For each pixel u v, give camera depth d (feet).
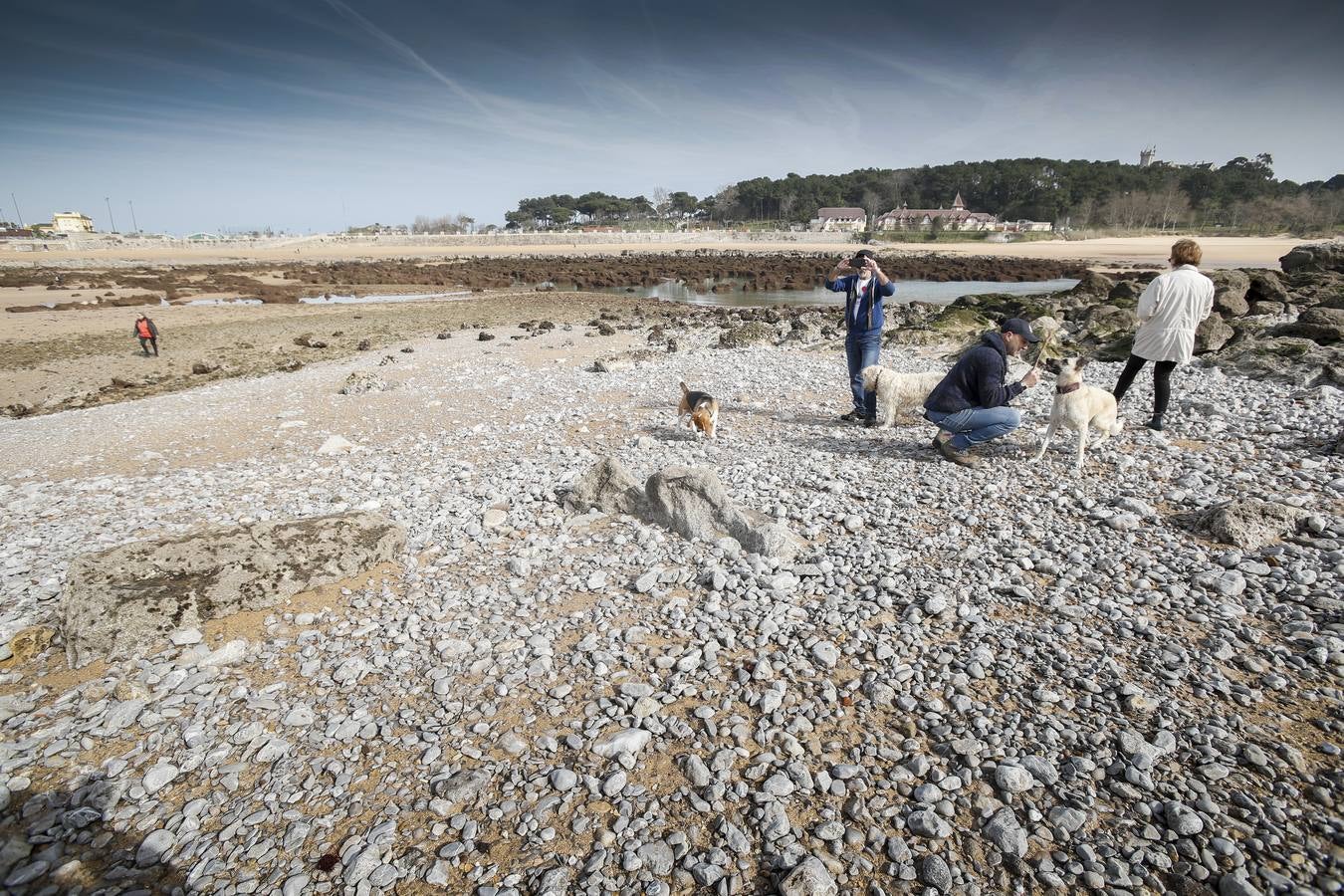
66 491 27.76
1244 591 14.26
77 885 9.55
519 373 50.67
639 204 547.08
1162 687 11.71
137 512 24.61
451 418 37.93
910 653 13.32
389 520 19.74
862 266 27.81
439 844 9.88
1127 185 402.72
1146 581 14.90
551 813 10.27
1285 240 287.28
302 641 15.30
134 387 54.08
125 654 14.96
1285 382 29.37
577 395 41.50
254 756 11.94
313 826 10.34
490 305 109.29
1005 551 16.89
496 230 522.06
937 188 442.50
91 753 12.24
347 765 11.56
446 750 11.73
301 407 42.52
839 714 11.91
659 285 145.89
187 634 15.38
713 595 15.92
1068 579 15.34
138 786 11.30
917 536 18.30
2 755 12.13
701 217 536.01
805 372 44.29
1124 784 9.86
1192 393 29.17
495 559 19.13
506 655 14.30
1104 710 11.32
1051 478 21.35
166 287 133.59
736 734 11.56
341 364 59.62
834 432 29.32
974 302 74.74
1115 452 22.76
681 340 64.49
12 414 46.55
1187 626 13.34
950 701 11.98
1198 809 9.36
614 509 21.62
